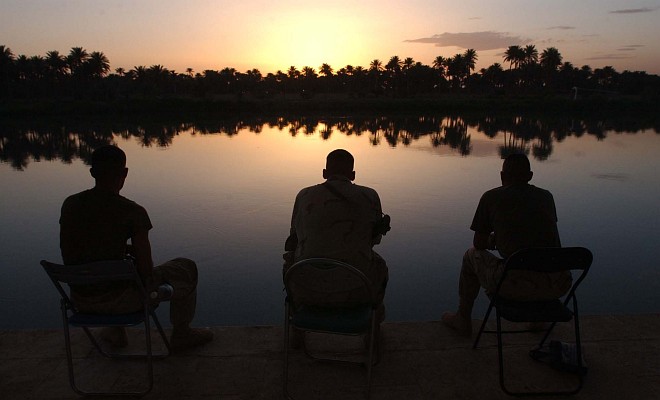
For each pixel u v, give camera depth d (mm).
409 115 88500
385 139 36719
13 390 2578
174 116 83062
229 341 3115
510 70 144875
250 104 96125
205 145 31734
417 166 20500
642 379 2695
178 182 16250
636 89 141750
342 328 2361
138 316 2459
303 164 20844
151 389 2539
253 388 2609
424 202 12820
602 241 9586
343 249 2400
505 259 2691
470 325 3184
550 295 2600
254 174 17969
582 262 2418
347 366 2838
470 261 2973
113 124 61969
